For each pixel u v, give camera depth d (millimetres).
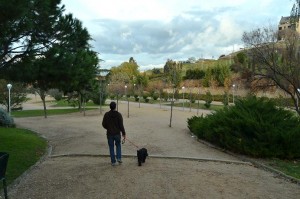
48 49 11852
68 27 12461
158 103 52625
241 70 31406
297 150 10930
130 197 6629
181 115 31422
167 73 86250
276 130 11211
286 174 8875
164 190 7090
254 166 10102
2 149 11156
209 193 6949
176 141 15023
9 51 11242
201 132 14977
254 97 14094
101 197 6629
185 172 8734
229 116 13023
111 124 9461
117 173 8516
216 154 11906
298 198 6832
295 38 26125
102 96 40781
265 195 6953
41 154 11602
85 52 13289
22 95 34531
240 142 11375
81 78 13500
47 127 21406
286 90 25031
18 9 8117
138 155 9422
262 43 28875
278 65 27078
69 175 8391
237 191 7156
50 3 11820
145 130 19359
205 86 63812
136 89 73000
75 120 26500
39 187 7379
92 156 11180
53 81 11859
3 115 20625
